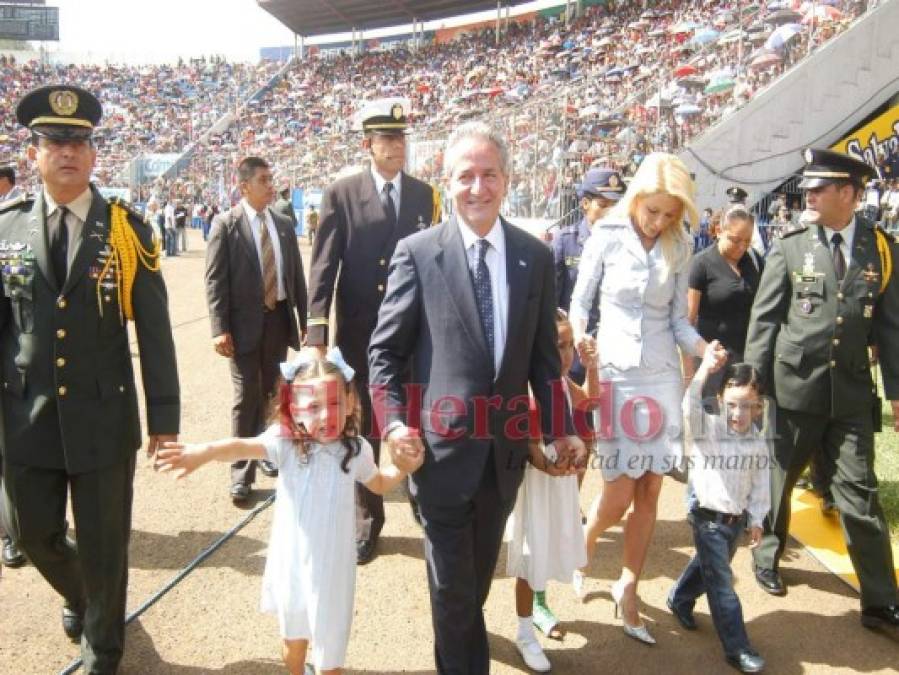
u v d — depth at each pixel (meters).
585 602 3.91
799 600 3.96
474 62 38.66
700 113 15.60
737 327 4.88
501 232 2.86
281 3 44.94
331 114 40.09
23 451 2.90
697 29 23.95
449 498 2.76
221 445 2.79
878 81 15.31
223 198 33.03
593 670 3.33
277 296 5.13
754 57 15.81
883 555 3.64
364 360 4.38
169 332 3.11
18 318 2.89
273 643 3.41
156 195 31.78
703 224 14.09
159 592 3.79
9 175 6.95
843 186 3.73
